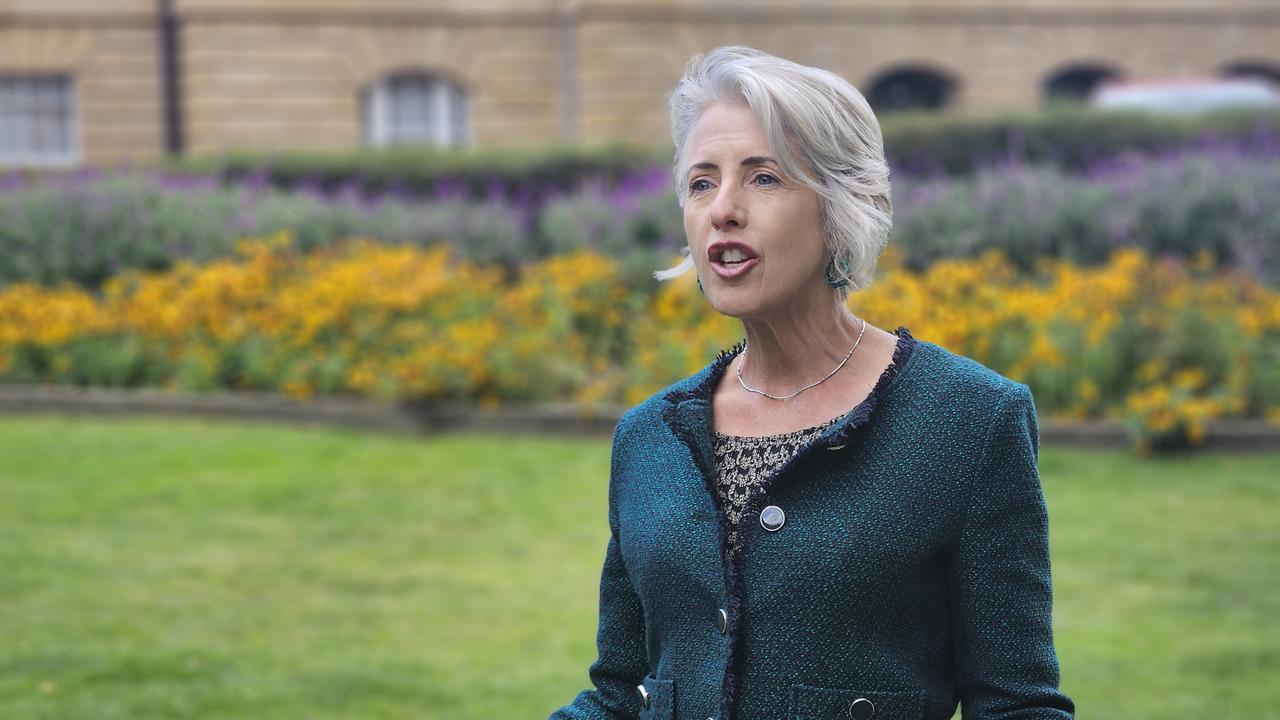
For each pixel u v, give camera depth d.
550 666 7.93
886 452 2.81
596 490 11.55
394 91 36.28
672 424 3.01
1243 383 12.62
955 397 2.84
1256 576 9.14
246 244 16.94
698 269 2.98
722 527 2.90
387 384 13.67
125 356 15.08
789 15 35.34
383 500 11.30
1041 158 22.25
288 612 8.81
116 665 7.85
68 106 35.66
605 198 19.95
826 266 2.96
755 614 2.80
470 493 11.48
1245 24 37.53
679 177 3.04
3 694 7.39
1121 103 30.78
